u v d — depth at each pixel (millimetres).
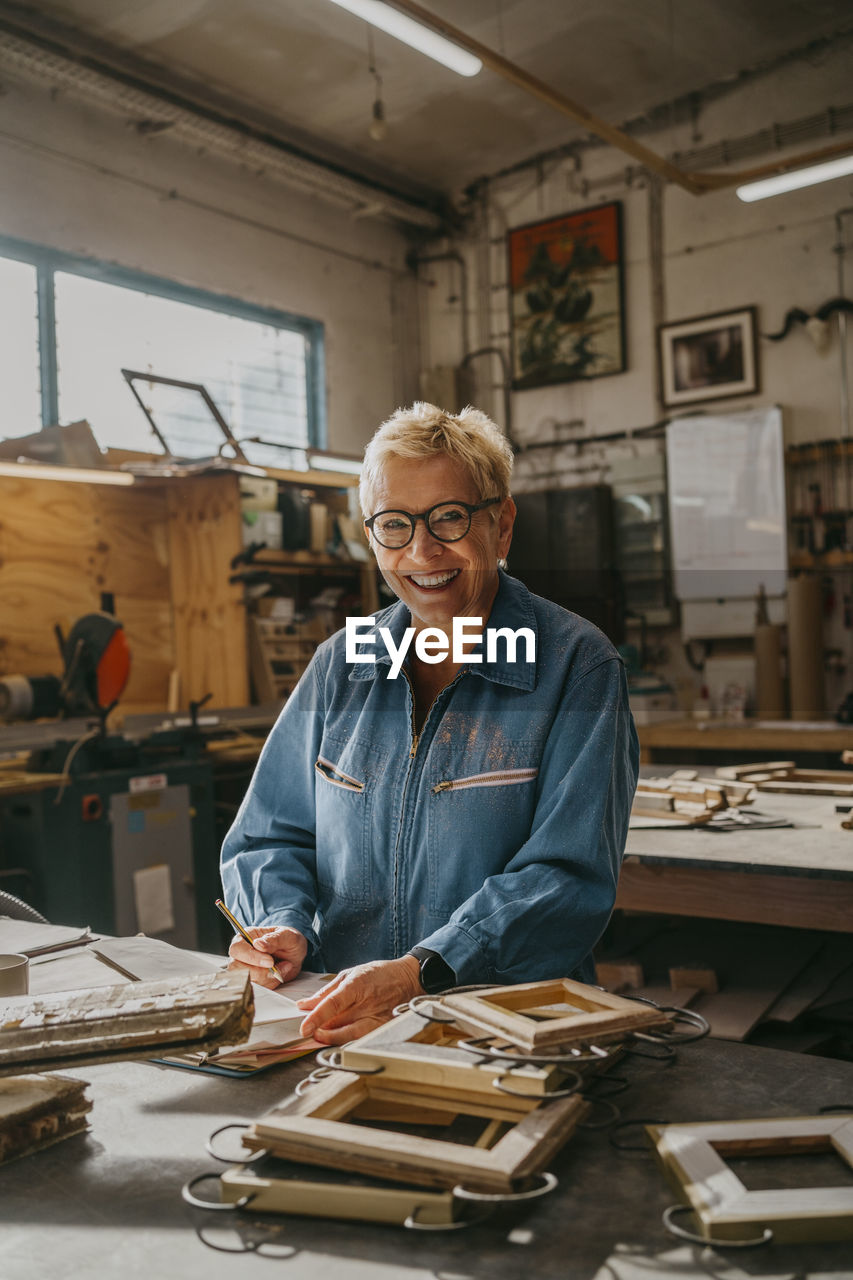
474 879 1277
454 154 6926
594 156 6719
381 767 1351
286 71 5777
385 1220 722
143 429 5855
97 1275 670
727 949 2709
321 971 1365
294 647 4988
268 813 1481
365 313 7172
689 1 5348
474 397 7340
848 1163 764
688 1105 888
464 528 1266
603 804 1199
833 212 5898
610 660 1287
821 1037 2262
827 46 5812
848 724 4812
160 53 5539
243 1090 972
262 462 6461
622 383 6664
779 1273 649
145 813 3549
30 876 3322
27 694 3586
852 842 2244
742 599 6102
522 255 7020
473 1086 837
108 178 5641
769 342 6113
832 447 5848
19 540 4430
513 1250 686
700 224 6332
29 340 5387
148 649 4891
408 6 3838
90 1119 917
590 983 1298
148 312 5965
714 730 4625
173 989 943
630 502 6523
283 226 6629
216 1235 719
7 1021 905
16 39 4953
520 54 5770
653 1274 652
